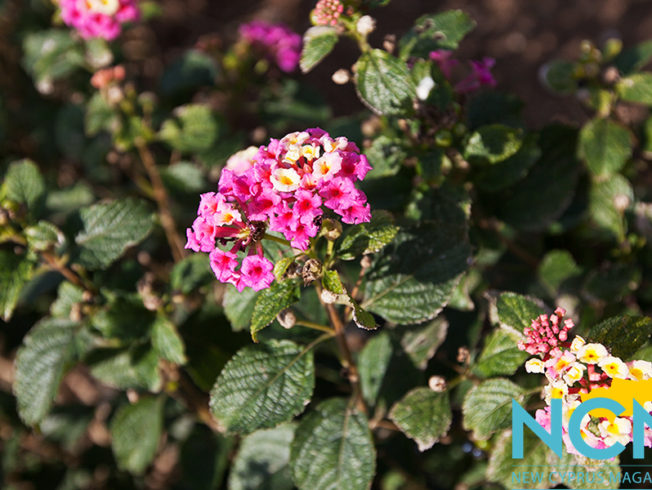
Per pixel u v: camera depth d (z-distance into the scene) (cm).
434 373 30
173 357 29
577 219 34
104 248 29
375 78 26
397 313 26
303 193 22
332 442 27
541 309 25
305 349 26
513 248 34
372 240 23
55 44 39
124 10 35
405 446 33
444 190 28
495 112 30
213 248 22
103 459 37
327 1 26
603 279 31
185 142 37
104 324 29
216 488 33
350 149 23
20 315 39
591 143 31
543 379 29
